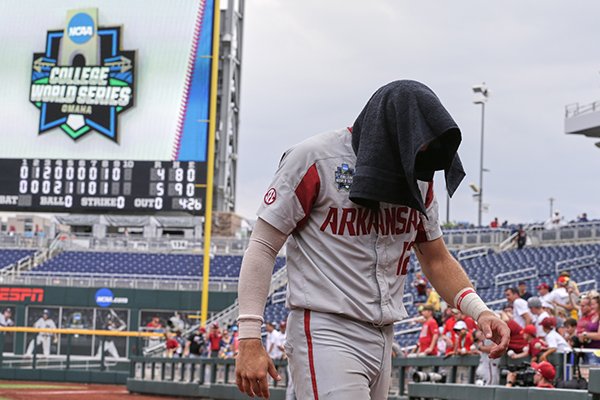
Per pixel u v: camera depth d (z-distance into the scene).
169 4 25.92
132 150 25.89
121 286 31.20
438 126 2.95
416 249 3.53
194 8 25.78
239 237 36.53
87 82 26.16
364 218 3.18
